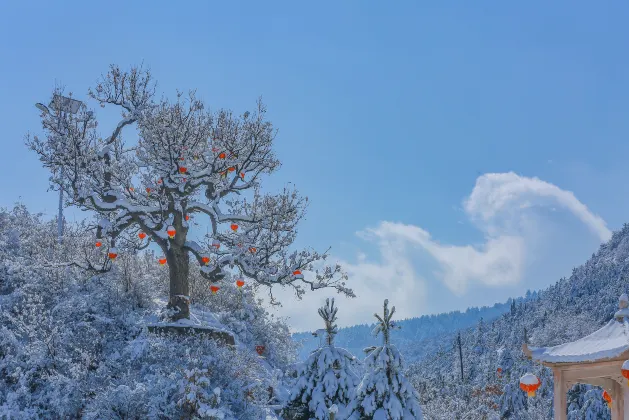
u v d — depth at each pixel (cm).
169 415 1419
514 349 10069
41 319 1653
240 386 1602
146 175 1936
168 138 1802
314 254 1931
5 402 1445
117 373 1588
